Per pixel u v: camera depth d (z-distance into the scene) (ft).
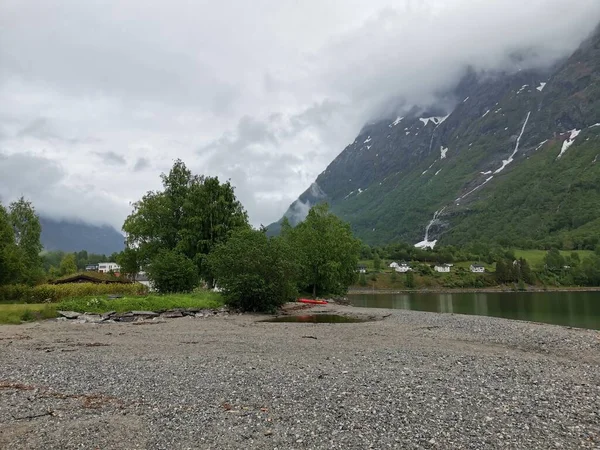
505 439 31.55
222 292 156.25
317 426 34.06
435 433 32.63
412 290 530.68
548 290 487.20
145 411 37.55
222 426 34.06
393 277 580.71
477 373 52.70
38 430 32.91
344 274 256.11
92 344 73.61
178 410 37.81
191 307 138.82
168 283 175.73
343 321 124.57
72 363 57.16
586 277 519.19
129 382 47.32
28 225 277.85
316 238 246.68
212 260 160.66
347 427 33.86
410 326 109.09
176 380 48.19
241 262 150.30
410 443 30.83
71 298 145.79
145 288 196.75
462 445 30.50
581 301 281.95
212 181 218.59
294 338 83.66
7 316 104.47
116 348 69.97
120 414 36.70
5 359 59.41
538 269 583.58
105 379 48.60
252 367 54.95
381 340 82.07
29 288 160.86
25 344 72.74
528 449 29.91
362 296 406.82
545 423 34.83
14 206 277.64
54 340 77.87
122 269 244.22
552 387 46.26
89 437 31.65
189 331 94.02
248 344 75.31
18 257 204.03
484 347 76.07
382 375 50.93
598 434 32.58
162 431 32.99
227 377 49.52
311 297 244.42
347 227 275.59
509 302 280.10
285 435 32.27
